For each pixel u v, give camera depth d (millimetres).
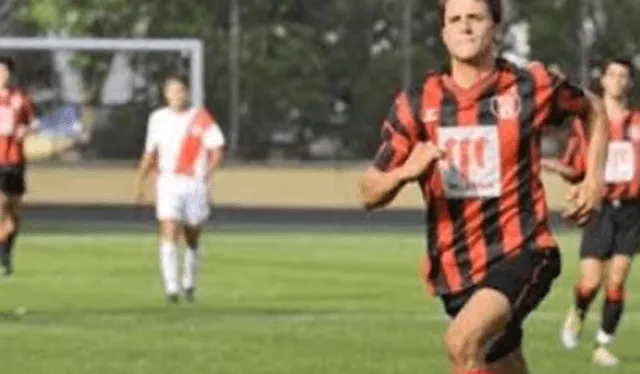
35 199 85875
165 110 37719
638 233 26406
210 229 69062
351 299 37750
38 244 57531
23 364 25672
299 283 42188
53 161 85938
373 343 28656
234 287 41000
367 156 124625
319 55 129375
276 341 28938
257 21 130375
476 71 14852
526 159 14836
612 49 131000
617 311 26266
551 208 80250
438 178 14852
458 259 14891
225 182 91000
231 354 26969
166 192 37156
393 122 14977
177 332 30438
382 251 55031
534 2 130750
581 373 25141
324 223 74375
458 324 14086
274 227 70875
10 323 32062
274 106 124688
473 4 14711
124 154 85500
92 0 125250
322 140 125062
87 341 28875
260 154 122500
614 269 26328
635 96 119875
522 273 14562
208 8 128125
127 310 34938
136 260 50031
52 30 125500
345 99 127875
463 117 14781
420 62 126000
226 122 124250
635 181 26344
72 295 38469
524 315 14703
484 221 14820
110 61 87438
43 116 83750
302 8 132750
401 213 80688
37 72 81125
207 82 124500
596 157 15039
